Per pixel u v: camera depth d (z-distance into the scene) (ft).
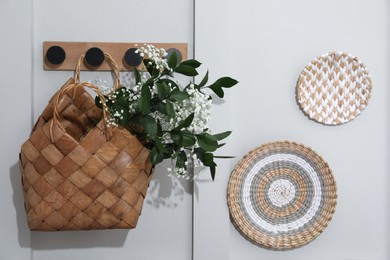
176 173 4.06
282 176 4.67
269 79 4.69
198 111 3.94
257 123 4.67
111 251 4.49
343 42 4.74
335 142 4.74
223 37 4.54
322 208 4.62
